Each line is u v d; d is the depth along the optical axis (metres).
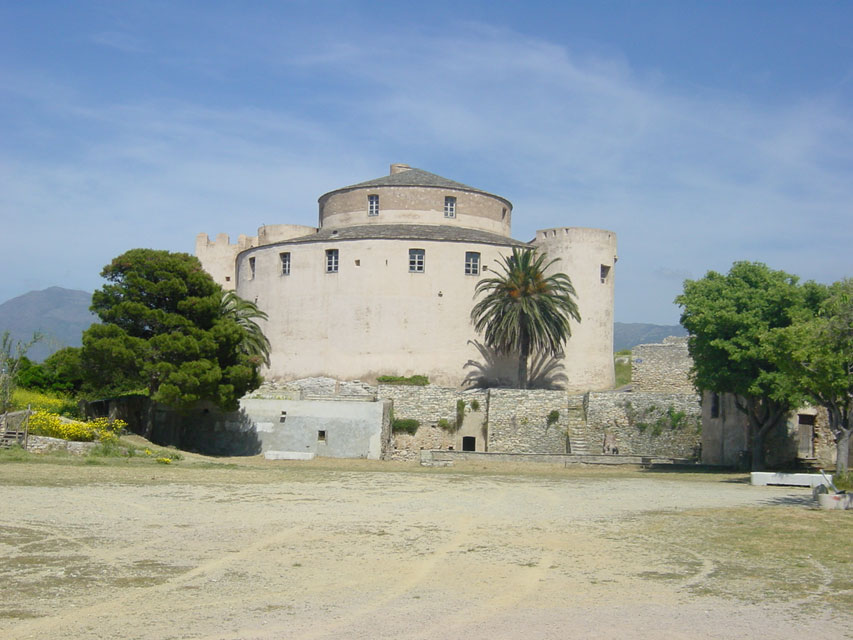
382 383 63.59
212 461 42.97
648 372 67.81
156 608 13.37
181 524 21.20
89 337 44.62
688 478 39.56
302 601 13.92
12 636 11.79
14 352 47.22
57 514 22.00
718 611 13.50
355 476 37.12
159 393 44.28
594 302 68.62
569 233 69.00
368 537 19.89
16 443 38.22
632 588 15.02
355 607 13.59
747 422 47.09
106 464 36.31
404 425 56.84
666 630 12.41
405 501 27.38
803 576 16.03
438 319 65.62
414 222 71.56
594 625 12.64
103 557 17.02
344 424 50.91
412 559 17.36
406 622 12.73
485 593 14.59
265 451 50.78
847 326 29.25
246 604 13.70
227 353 48.47
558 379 67.38
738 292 42.81
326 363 66.25
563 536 20.34
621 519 23.41
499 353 66.06
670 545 19.16
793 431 46.09
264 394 56.53
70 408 47.78
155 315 46.00
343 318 66.19
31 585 14.66
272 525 21.44
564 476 40.53
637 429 56.28
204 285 48.25
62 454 38.28
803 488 33.66
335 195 74.31
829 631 12.41
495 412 57.34
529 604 13.88
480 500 28.05
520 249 67.44
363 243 66.38
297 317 67.75
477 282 66.38
